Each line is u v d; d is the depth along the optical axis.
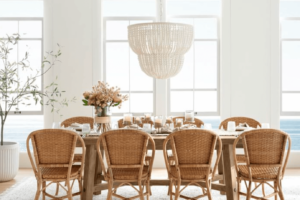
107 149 2.97
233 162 3.46
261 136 2.93
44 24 5.40
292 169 5.24
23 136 14.68
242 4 5.36
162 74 3.37
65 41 5.40
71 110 5.41
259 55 5.38
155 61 3.29
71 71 5.41
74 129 3.80
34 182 4.48
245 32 5.38
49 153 3.04
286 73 20.08
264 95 5.38
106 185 3.62
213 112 5.62
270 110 5.38
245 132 2.93
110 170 2.97
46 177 3.07
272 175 3.01
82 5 5.40
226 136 3.41
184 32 3.26
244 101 5.39
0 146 4.41
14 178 4.71
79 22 5.41
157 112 5.41
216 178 3.68
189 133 2.92
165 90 5.40
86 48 5.42
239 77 5.38
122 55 19.80
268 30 5.36
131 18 5.59
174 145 2.96
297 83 19.92
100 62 5.42
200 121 4.34
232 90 5.39
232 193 3.39
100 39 5.42
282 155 2.95
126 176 3.03
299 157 5.32
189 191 4.08
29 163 5.38
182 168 3.16
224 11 5.37
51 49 5.41
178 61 3.38
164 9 5.43
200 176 3.01
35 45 19.23
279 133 2.91
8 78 4.50
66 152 3.04
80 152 5.42
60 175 3.08
